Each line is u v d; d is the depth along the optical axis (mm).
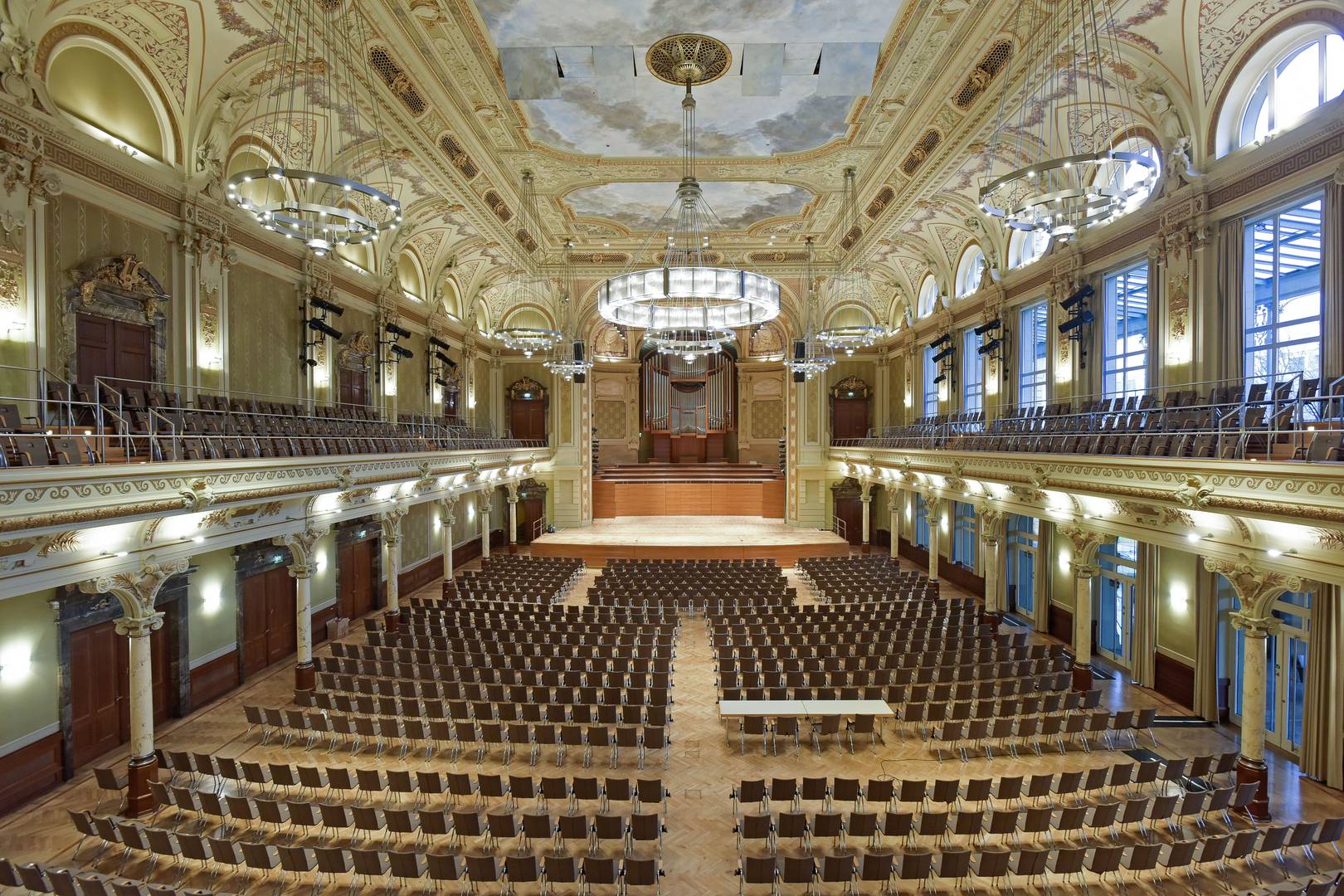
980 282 21281
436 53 12258
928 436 22516
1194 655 12547
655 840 8234
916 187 17234
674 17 10648
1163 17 11094
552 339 23375
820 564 23031
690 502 33906
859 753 10547
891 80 13195
